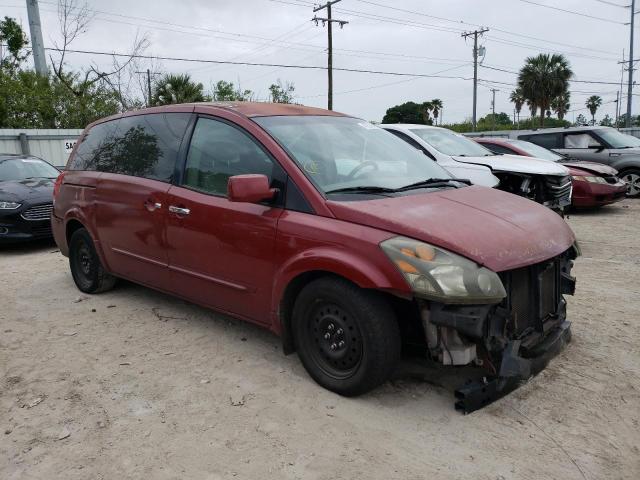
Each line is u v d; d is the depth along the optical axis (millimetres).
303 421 3113
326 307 3316
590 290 5418
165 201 4258
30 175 9305
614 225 9211
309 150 3744
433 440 2922
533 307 3311
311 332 3453
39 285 6004
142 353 4074
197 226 3990
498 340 3047
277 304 3523
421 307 3031
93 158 5320
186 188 4160
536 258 3115
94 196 5059
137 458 2814
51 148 17609
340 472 2678
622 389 3434
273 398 3369
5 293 5723
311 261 3234
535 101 45594
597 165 10719
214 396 3414
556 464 2730
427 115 67750
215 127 4098
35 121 24125
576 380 3547
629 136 13297
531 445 2879
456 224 3119
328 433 2994
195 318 4766
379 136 4414
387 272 2938
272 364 3836
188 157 4223
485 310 2881
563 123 52469
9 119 23391
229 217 3760
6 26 29391
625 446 2871
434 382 3512
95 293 5516
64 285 5961
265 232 3531
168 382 3611
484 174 7289
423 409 3213
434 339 3039
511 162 8062
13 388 3582
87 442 2961
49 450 2898
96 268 5340
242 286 3775
